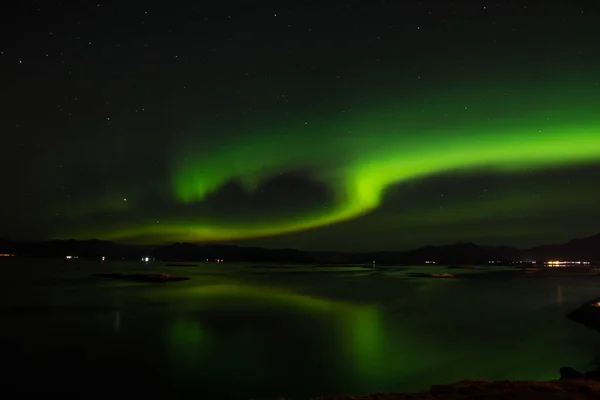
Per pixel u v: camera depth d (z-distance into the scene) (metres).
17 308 31.36
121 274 74.44
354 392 12.33
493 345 18.86
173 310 30.52
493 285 54.78
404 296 41.12
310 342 19.34
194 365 15.26
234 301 36.50
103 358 16.33
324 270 105.00
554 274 82.19
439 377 13.84
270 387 12.78
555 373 14.33
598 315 25.22
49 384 13.02
